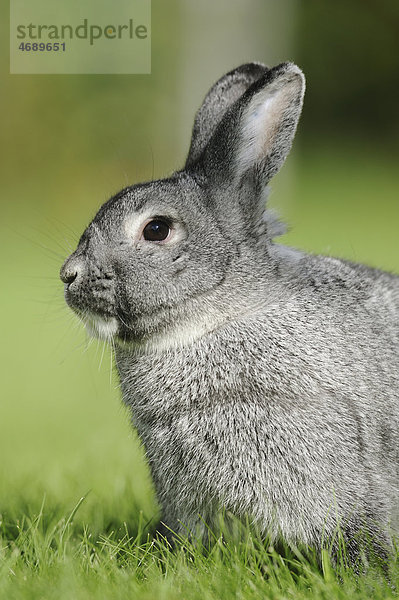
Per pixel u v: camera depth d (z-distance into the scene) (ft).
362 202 143.64
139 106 152.15
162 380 33.71
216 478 32.76
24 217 135.23
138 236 33.83
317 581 29.14
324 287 34.37
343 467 31.40
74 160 149.38
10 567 30.83
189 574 29.78
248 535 32.04
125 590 28.37
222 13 130.82
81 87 152.05
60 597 27.43
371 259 102.32
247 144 34.30
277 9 133.69
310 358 32.42
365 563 30.42
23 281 107.34
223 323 33.65
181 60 134.51
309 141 177.37
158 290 33.45
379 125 183.01
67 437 59.93
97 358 55.88
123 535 36.60
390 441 32.81
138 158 147.54
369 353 33.17
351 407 31.83
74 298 34.30
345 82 183.52
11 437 60.23
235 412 32.60
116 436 57.21
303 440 31.65
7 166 148.46
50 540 33.22
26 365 79.56
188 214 33.94
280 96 34.35
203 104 38.88
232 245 33.94
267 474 32.04
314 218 133.18
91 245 34.09
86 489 43.65
